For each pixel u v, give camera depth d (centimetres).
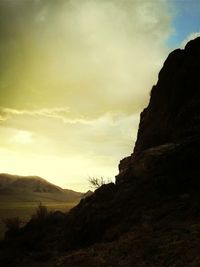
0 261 1812
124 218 1658
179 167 1886
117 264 1104
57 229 2248
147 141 2939
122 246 1255
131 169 2286
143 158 2208
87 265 1175
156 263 1026
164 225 1341
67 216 2433
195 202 1483
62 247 1823
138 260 1088
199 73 2928
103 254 1241
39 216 2608
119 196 1961
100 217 1773
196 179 1738
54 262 1381
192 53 3094
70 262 1269
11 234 2489
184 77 2970
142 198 1778
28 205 12206
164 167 1958
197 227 1209
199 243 1060
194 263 934
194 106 2642
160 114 3067
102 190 2169
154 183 1858
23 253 1917
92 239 1714
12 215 5906
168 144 2309
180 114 2688
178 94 2933
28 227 2508
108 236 1530
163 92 3178
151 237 1248
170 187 1762
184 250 1042
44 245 2033
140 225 1445
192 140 2086
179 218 1379
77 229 1841
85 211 2036
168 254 1053
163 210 1521
